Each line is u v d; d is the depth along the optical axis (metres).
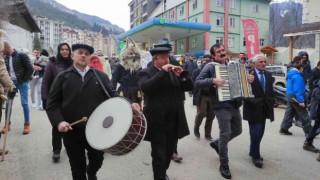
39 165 4.95
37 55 10.72
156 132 3.71
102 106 3.32
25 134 6.73
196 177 4.56
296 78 6.41
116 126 3.06
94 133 3.17
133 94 5.52
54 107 3.34
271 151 5.88
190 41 41.16
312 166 5.07
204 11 38.44
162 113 3.70
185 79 3.72
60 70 5.20
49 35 102.06
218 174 4.68
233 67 4.62
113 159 5.32
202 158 5.40
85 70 3.50
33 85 10.27
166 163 3.85
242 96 4.56
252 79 4.68
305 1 20.67
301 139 6.75
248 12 41.03
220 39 39.47
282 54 26.75
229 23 39.91
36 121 8.05
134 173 4.70
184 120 3.83
